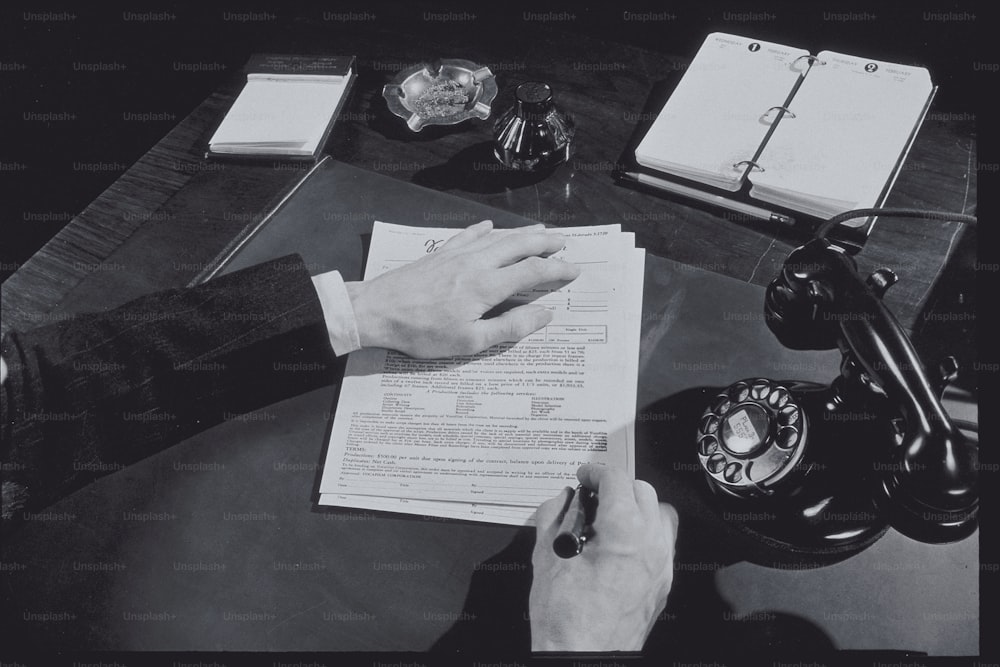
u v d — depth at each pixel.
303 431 0.74
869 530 0.63
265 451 0.73
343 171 0.93
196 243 0.87
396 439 0.73
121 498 0.71
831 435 0.64
